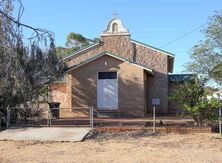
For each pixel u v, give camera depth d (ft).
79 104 92.07
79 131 62.34
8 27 26.17
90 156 44.83
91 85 92.12
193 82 69.56
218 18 70.69
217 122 66.44
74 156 44.96
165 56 106.11
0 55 25.99
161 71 105.81
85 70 92.53
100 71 91.91
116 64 91.61
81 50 109.50
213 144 53.06
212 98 65.41
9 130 64.28
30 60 26.73
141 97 90.43
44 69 27.25
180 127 64.18
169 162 40.81
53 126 67.56
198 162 40.81
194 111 65.67
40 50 27.12
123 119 81.10
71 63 108.88
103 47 109.81
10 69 26.13
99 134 61.93
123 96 90.99
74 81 92.53
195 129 63.16
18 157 44.62
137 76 90.84
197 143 53.78
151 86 105.40
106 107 91.35
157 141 55.83
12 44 26.13
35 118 75.31
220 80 70.69
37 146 53.16
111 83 91.91
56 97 102.68
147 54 107.24
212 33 71.26
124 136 60.34
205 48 71.87
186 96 67.10
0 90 26.68
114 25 109.91
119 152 47.26
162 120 74.59
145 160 41.88
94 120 77.46
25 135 60.64
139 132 62.44
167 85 104.99
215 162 40.78
